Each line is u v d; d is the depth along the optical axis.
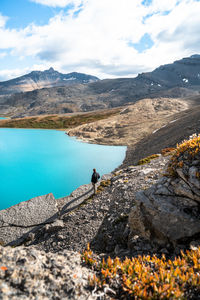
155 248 6.23
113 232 8.68
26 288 3.45
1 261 3.93
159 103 119.19
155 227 6.52
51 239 11.42
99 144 56.81
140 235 7.00
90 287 3.94
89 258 5.14
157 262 4.84
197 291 3.77
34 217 15.27
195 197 6.29
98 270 4.76
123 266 4.70
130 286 3.93
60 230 12.11
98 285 4.03
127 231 7.84
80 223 11.94
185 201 6.50
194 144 7.29
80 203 16.05
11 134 84.44
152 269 4.60
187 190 6.53
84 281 4.07
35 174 31.67
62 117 138.88
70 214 13.95
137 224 7.21
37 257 4.38
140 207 7.36
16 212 16.17
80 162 37.88
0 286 3.33
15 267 3.84
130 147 49.38
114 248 7.83
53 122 126.38
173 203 6.67
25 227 14.29
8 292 3.27
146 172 14.95
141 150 40.91
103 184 17.67
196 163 6.76
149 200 7.27
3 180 29.39
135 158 36.59
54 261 4.42
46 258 4.56
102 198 14.45
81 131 79.69
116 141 57.19
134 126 71.12
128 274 4.44
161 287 3.84
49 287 3.65
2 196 24.14
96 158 40.69
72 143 59.97
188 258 4.93
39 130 101.19
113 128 75.38
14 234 13.71
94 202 14.40
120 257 6.59
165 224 6.34
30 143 60.91
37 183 27.91
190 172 6.70
